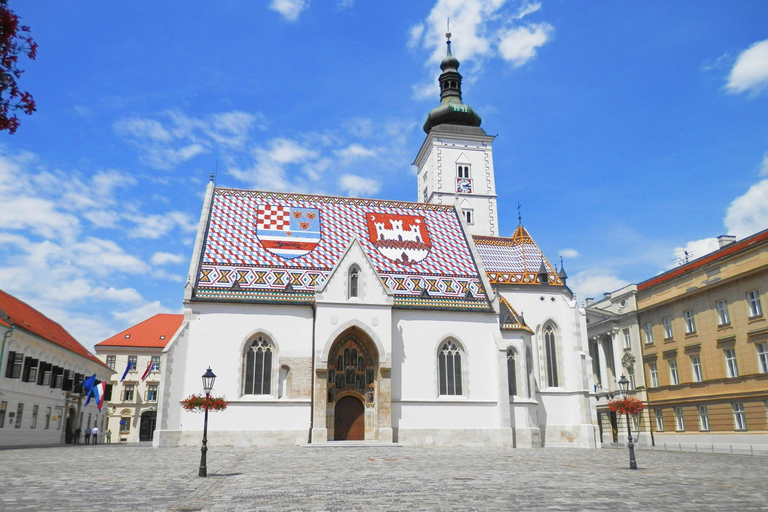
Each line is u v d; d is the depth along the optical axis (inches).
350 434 2057.1
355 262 2123.5
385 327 2082.9
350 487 866.8
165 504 705.0
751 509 688.4
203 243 2178.9
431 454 1600.6
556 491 835.4
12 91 442.6
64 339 2974.9
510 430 2121.1
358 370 2096.5
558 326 2491.4
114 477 987.9
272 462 1306.6
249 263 2159.2
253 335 2039.9
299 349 2055.9
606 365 3417.8
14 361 2139.5
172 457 1456.7
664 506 708.0
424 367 2144.4
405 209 2546.8
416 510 669.9
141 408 3878.0
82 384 2790.4
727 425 2437.3
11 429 2169.0
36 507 679.1
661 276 2974.9
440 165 3336.6
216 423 1950.1
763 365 2273.6
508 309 2368.4
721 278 2511.1
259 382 2023.9
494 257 2598.4
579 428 2348.7
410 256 2357.3
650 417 2962.6
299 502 724.0
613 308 3312.0
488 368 2193.7
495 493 808.9
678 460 1561.3
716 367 2514.8
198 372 1975.9
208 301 2022.6
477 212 3316.9
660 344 2913.4
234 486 876.6
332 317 2052.2
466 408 2138.3
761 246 2309.3
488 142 3412.9
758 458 1664.6
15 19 429.7
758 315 2300.7
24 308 2790.4
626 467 1282.0
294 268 2186.3
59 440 2667.3
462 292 2283.5
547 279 2536.9
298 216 2380.7
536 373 2417.6
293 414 2000.5
